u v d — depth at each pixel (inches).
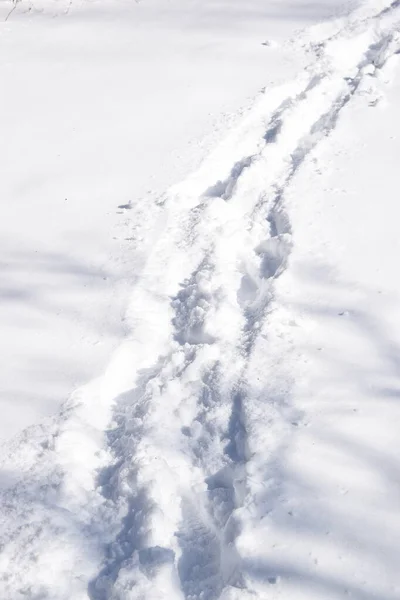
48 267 149.6
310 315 124.4
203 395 113.9
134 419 110.6
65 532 93.1
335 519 88.0
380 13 273.9
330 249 141.8
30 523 93.7
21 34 288.8
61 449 105.0
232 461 102.3
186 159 185.6
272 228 158.7
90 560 90.7
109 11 307.7
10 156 196.2
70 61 258.2
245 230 157.9
